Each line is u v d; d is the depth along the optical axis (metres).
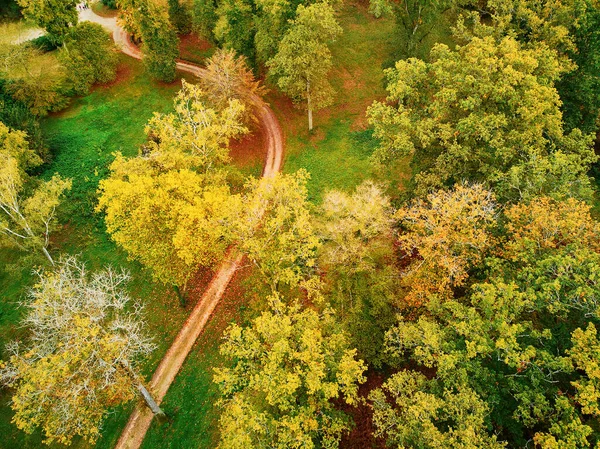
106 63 52.62
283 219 25.70
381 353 26.56
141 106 50.28
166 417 28.19
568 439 15.55
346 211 26.61
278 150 44.38
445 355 19.22
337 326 24.09
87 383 21.44
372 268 25.89
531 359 19.39
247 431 20.05
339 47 52.62
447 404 18.77
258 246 25.23
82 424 23.53
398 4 43.16
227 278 35.44
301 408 20.48
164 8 46.94
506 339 19.25
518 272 21.59
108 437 28.14
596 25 34.66
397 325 27.53
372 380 27.78
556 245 23.28
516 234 22.86
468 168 28.38
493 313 20.95
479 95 27.36
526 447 18.47
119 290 34.94
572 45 34.31
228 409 22.23
